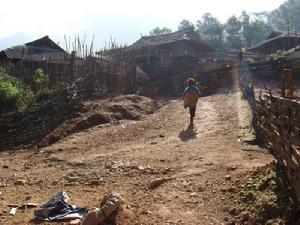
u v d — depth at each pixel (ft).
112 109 62.49
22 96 70.74
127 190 29.12
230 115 57.16
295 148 20.75
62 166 38.32
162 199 26.23
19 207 25.93
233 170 30.32
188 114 63.46
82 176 33.60
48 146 49.29
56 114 59.00
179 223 22.07
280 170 24.11
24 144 52.29
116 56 87.86
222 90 111.75
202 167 32.63
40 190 30.48
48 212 24.06
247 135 42.78
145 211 23.73
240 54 111.55
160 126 56.39
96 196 27.73
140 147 43.96
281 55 132.05
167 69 154.51
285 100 22.41
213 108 67.15
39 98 71.31
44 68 93.25
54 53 140.36
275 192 22.39
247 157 34.14
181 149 40.68
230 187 26.08
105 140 49.03
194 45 174.40
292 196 20.47
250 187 24.79
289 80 35.50
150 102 74.95
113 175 33.37
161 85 144.97
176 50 168.35
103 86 76.13
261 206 21.54
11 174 36.19
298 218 19.13
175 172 32.48
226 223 21.54
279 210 20.45
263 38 334.44
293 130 20.81
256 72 117.50
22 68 92.32
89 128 55.26
